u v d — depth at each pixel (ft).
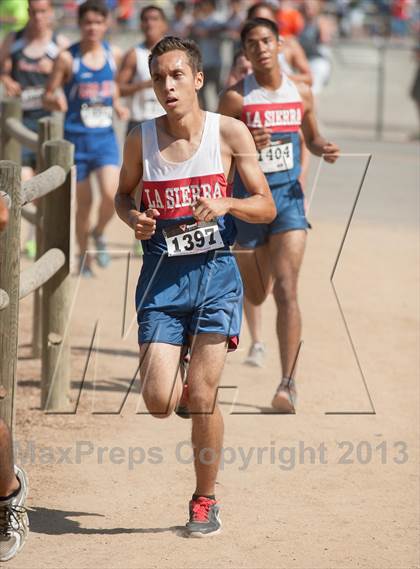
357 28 294.87
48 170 61.36
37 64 103.45
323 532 49.47
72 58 96.22
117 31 258.98
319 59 191.62
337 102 224.12
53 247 65.05
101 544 47.62
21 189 51.11
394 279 96.32
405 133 199.00
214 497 49.47
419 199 131.64
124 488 54.24
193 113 47.96
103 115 97.35
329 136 190.49
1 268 50.37
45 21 103.35
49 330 65.57
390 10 291.79
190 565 45.68
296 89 67.41
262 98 66.74
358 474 56.65
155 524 50.03
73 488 54.13
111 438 61.41
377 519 51.11
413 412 66.90
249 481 55.36
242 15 192.24
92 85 96.68
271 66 66.33
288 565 45.91
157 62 47.19
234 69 77.82
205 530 48.39
